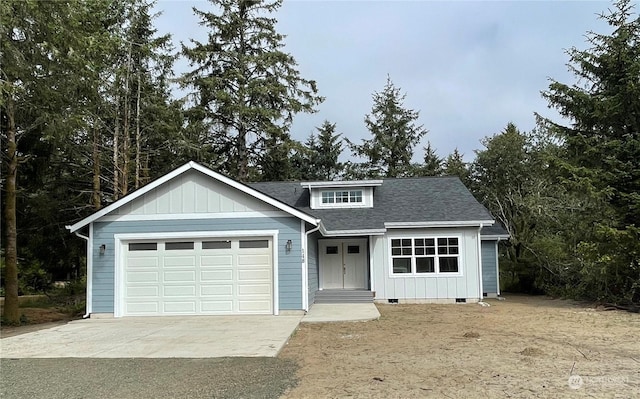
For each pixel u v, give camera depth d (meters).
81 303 20.88
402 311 15.66
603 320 13.32
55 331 11.98
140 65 25.30
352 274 19.44
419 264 18.50
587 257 16.67
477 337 10.49
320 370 7.65
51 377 7.52
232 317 13.89
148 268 14.66
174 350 9.41
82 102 17.78
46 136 15.68
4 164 17.78
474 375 7.12
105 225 14.73
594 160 17.61
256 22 33.53
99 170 24.28
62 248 25.70
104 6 17.83
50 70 14.83
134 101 25.28
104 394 6.54
